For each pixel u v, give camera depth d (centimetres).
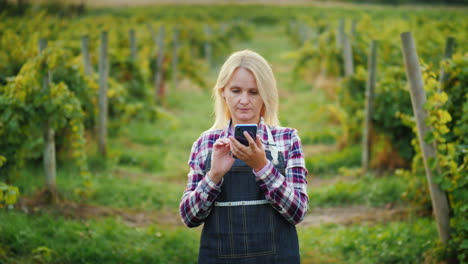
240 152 185
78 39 1281
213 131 212
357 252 482
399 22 1261
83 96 723
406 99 711
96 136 818
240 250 193
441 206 407
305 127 1155
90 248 436
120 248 453
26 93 531
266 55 2794
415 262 434
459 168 394
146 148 984
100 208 583
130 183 718
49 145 559
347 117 883
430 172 406
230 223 195
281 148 203
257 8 5316
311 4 5931
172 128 1162
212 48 2389
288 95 1675
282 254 194
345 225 571
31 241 426
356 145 889
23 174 610
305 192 198
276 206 191
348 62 922
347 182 738
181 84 1953
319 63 1391
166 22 2394
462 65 441
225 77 204
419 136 407
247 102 202
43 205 544
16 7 1482
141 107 1051
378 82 758
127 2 5294
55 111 541
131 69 1116
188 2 5856
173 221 600
